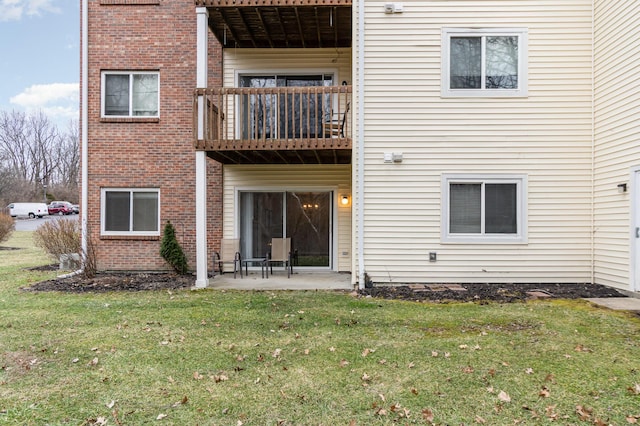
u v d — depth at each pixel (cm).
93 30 1040
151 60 1040
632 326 541
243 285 870
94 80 1040
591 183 828
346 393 360
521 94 830
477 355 443
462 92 834
